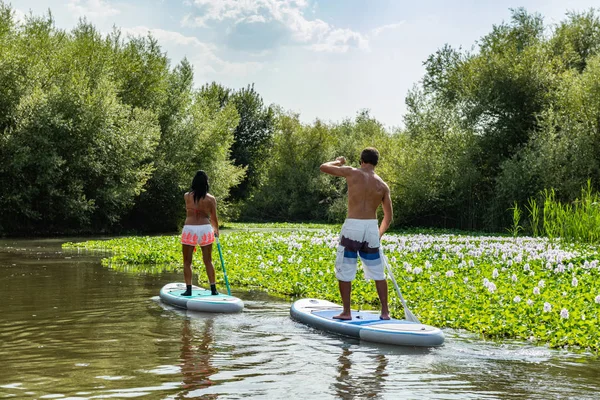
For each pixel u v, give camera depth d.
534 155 31.61
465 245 19.41
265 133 63.22
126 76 37.22
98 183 33.81
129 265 15.84
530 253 14.87
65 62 33.19
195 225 9.69
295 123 67.12
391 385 5.31
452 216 38.47
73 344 6.74
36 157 30.14
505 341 7.30
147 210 38.28
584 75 31.08
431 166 37.00
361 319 7.79
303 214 66.31
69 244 23.61
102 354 6.29
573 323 7.61
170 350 6.50
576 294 9.73
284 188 66.62
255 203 66.44
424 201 37.38
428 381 5.46
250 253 17.36
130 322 8.10
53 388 5.06
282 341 7.07
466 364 6.13
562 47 38.03
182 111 39.88
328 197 62.19
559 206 20.16
